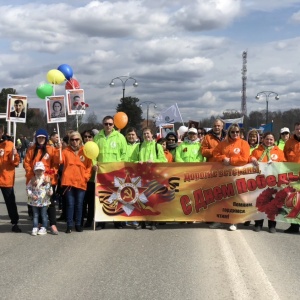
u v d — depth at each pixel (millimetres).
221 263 5742
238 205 8211
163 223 8984
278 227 8656
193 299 4438
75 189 7926
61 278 5148
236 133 8109
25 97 8117
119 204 8266
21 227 8531
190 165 8297
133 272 5367
